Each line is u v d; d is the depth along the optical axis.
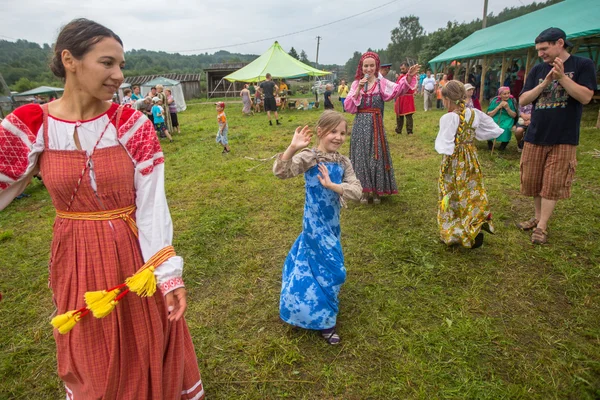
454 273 3.53
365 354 2.66
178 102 24.03
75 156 1.55
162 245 1.62
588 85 3.53
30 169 1.57
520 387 2.35
